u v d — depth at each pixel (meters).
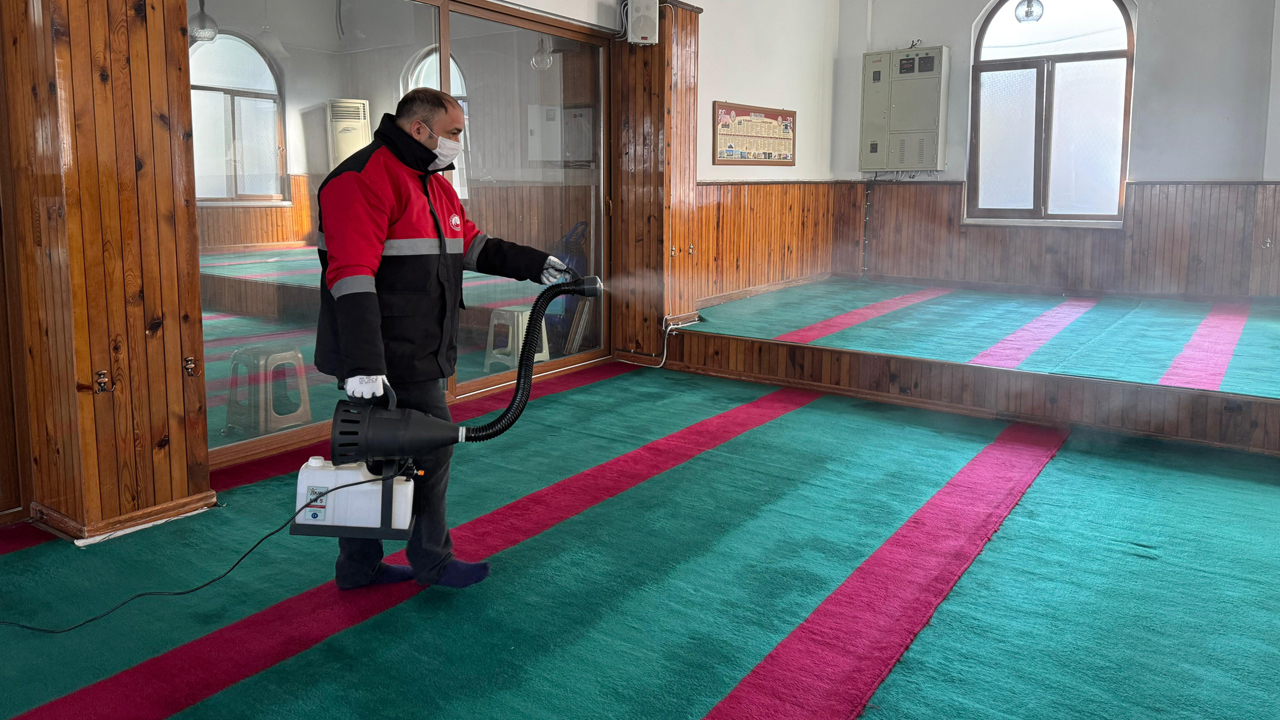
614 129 6.38
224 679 2.32
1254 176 7.89
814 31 9.34
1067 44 8.60
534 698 2.24
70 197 3.05
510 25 5.48
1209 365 5.14
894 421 4.95
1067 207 8.84
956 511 3.55
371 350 2.28
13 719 2.14
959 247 9.34
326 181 2.40
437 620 2.65
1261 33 7.70
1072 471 4.09
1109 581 2.93
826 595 2.82
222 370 4.10
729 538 3.28
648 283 6.40
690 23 6.28
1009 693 2.27
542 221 5.90
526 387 2.54
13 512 3.44
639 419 4.94
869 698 2.24
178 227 3.39
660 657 2.44
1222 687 2.29
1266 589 2.87
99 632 2.58
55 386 3.26
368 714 2.17
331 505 2.42
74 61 3.02
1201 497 3.74
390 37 4.75
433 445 2.40
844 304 7.93
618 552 3.15
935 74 9.09
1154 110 8.23
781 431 4.71
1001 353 5.52
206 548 3.18
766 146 8.60
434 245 2.50
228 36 4.02
